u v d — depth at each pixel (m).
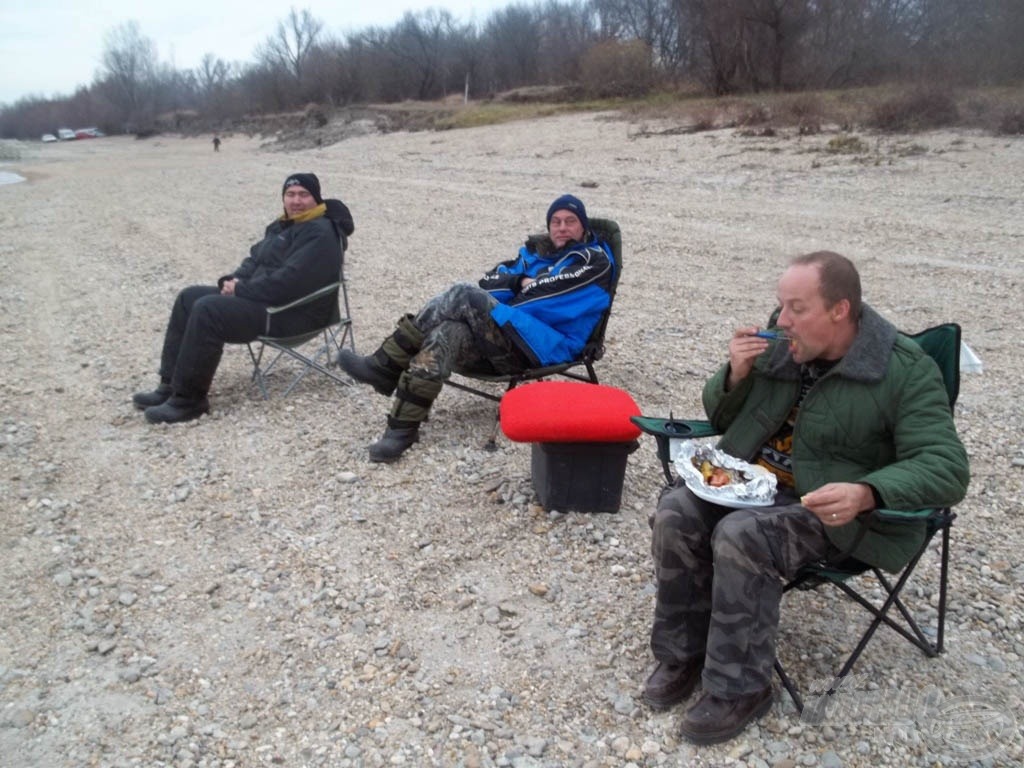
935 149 14.56
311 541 3.96
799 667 3.04
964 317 6.81
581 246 4.97
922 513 2.49
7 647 3.33
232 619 3.46
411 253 10.37
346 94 57.59
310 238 5.31
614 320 7.20
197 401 5.36
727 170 14.91
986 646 3.13
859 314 2.72
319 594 3.56
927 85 18.59
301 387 5.86
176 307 5.47
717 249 9.66
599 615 3.38
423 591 3.57
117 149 55.78
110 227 13.92
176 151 45.78
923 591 3.42
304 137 40.09
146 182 22.52
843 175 13.43
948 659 3.06
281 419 5.34
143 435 5.19
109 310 8.38
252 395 5.75
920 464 2.51
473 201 14.29
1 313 8.43
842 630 3.23
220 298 5.21
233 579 3.71
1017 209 10.51
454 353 4.63
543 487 4.08
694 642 2.87
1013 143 14.41
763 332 2.90
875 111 17.31
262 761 2.77
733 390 2.95
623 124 23.05
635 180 14.97
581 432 3.84
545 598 3.50
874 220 10.53
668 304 7.62
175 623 3.44
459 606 3.47
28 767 2.77
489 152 21.67
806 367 2.87
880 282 7.91
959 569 3.57
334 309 5.54
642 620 3.34
